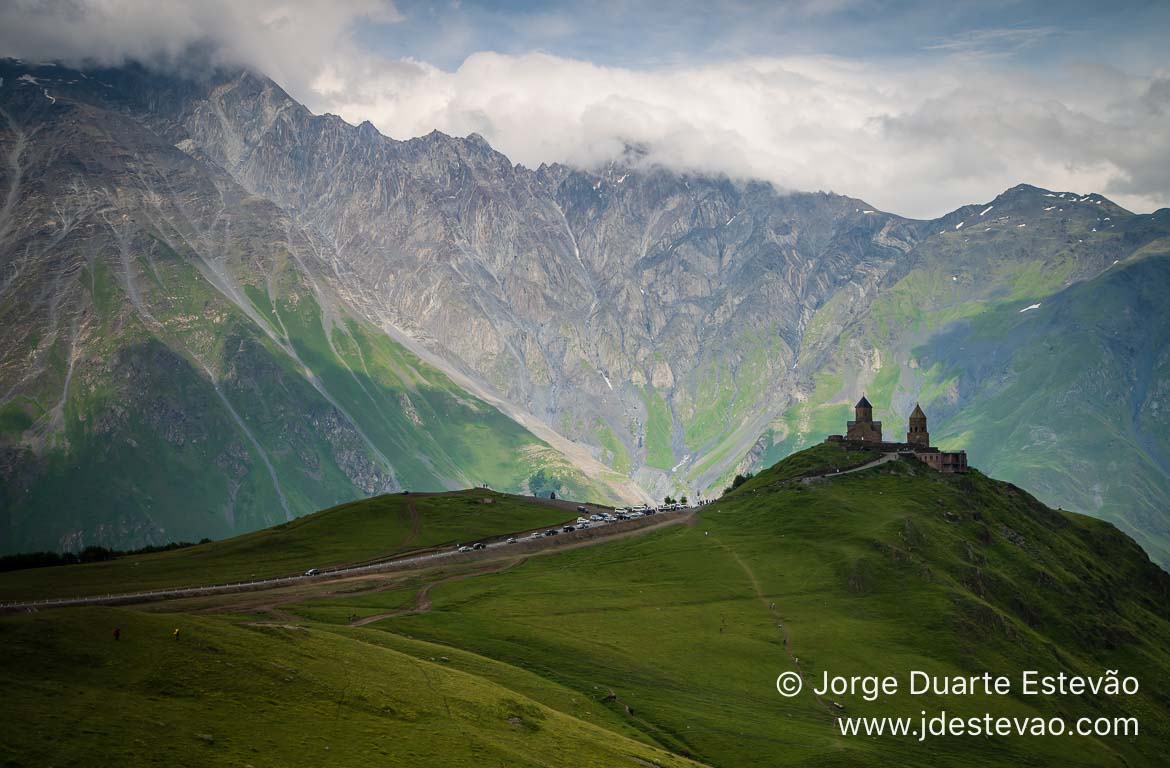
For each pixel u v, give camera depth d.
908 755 199.50
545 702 175.00
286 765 117.19
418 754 127.62
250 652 145.25
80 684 125.38
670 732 179.75
